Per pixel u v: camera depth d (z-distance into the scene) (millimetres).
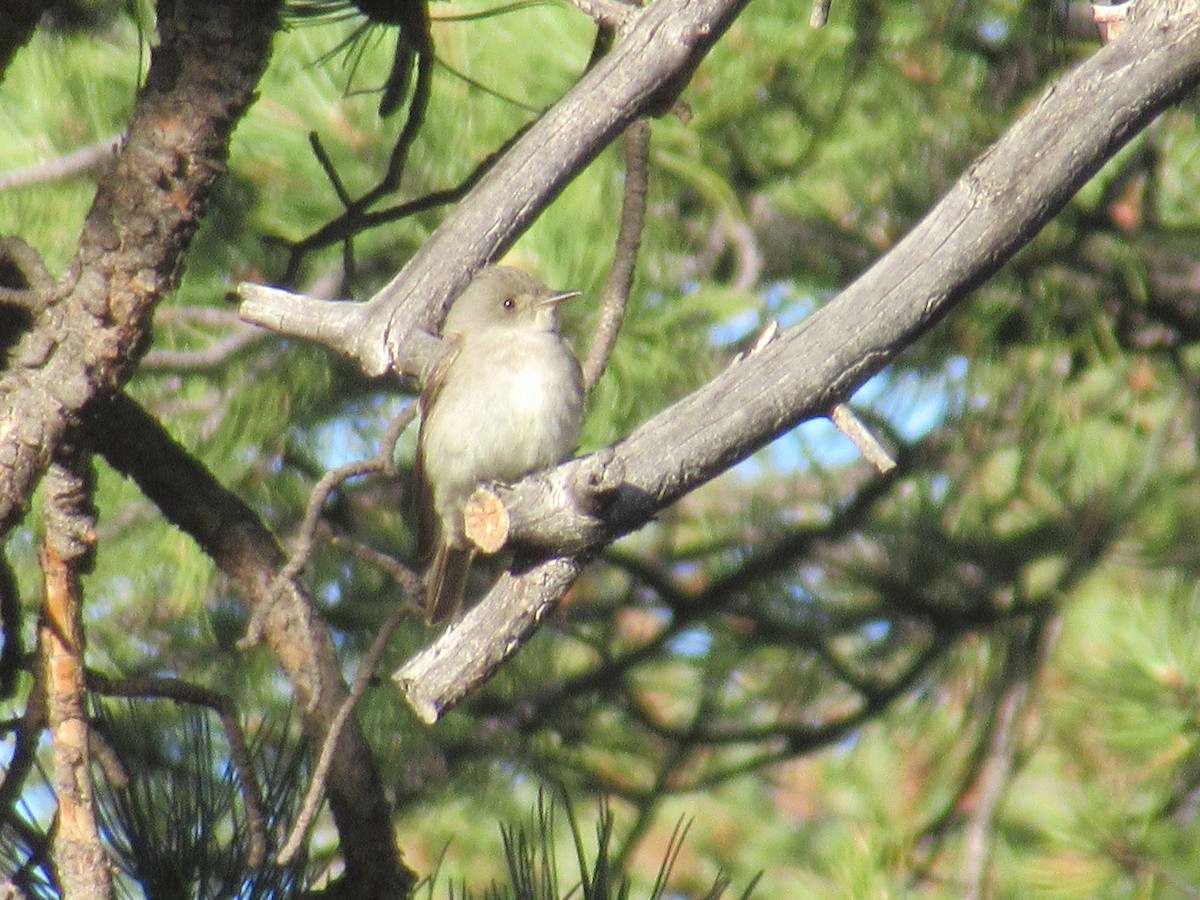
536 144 6840
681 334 10680
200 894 6453
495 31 10195
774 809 13414
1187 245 11570
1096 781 10547
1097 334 11477
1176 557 11281
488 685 11555
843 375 6113
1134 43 6145
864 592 12039
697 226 11031
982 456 11656
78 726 6457
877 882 9938
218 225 10289
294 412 10602
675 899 13086
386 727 10805
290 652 7836
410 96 10125
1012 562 11609
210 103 6770
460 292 6906
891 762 12242
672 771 12188
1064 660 11492
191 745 7426
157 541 10180
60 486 6758
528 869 6523
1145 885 9984
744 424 6090
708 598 12031
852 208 11352
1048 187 6102
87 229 6816
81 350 6789
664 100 6871
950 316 11297
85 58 10031
